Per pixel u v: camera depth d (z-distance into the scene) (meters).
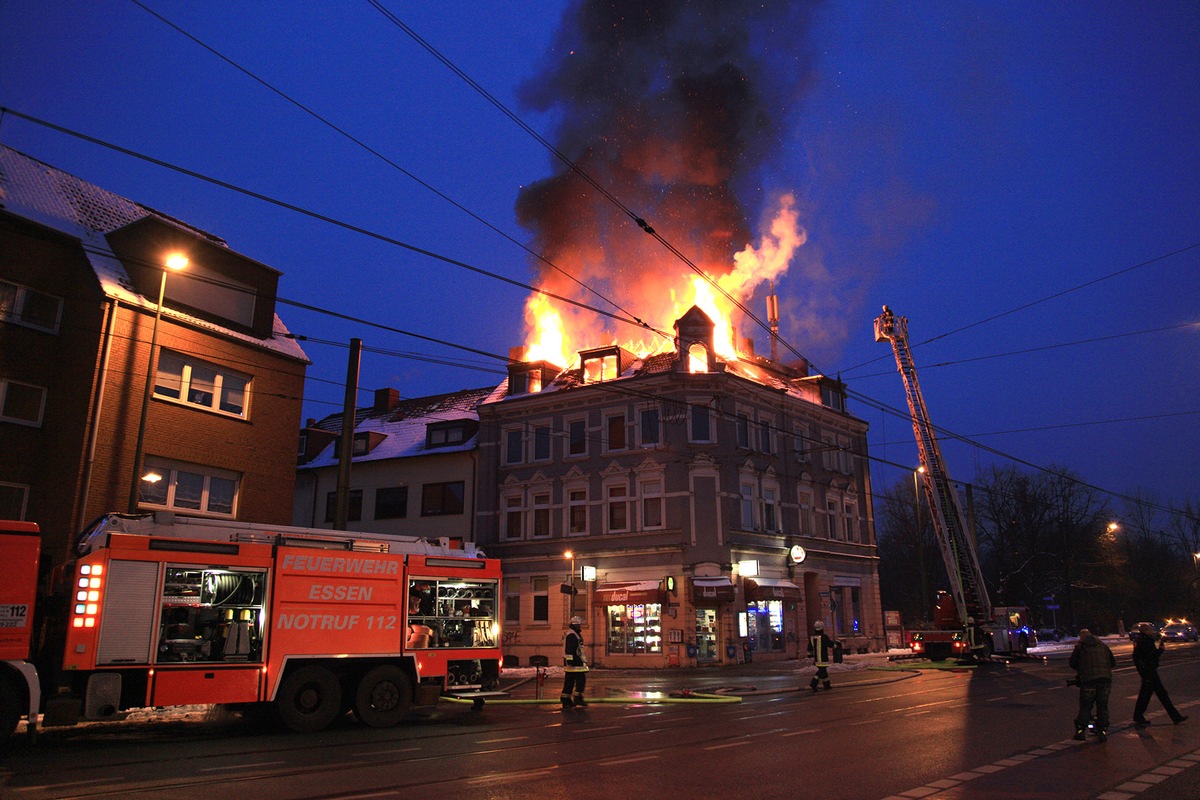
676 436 33.19
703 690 20.42
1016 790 8.02
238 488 22.45
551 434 36.25
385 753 10.59
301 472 41.84
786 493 36.62
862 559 40.91
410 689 14.16
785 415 37.81
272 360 23.84
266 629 12.80
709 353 34.31
